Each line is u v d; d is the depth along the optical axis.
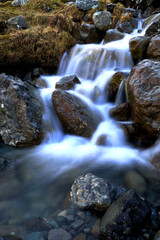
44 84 5.85
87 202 2.27
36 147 4.00
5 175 3.04
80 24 8.45
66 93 4.50
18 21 7.02
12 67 6.23
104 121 4.64
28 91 4.38
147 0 9.66
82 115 4.30
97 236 1.97
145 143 3.98
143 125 3.74
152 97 3.49
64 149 3.99
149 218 2.13
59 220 2.17
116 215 2.00
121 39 7.33
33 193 2.68
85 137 4.24
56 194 2.67
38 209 2.38
